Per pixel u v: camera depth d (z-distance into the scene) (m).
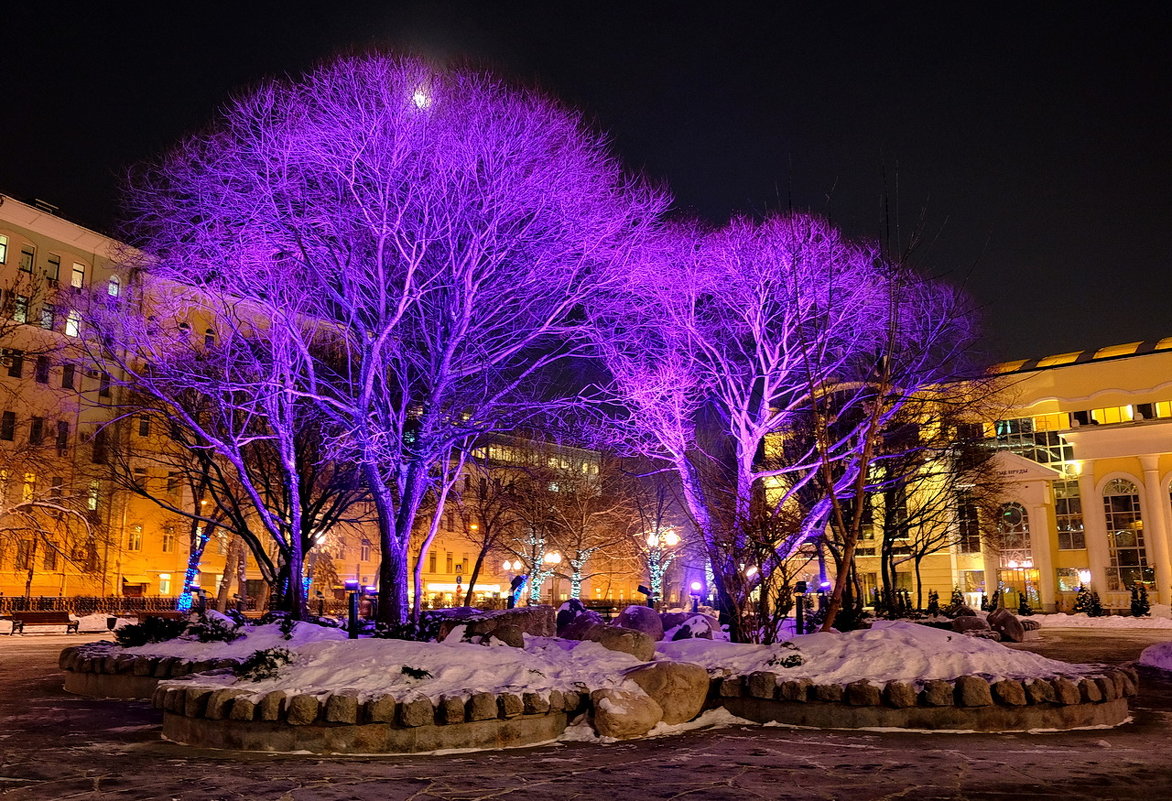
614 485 42.72
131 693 13.23
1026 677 10.16
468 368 18.94
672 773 7.68
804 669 10.84
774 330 21.53
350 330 19.80
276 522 19.48
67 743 9.18
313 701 8.78
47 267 50.38
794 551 18.34
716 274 21.44
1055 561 58.38
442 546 66.25
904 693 9.91
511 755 8.63
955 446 29.06
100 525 43.16
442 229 18.53
